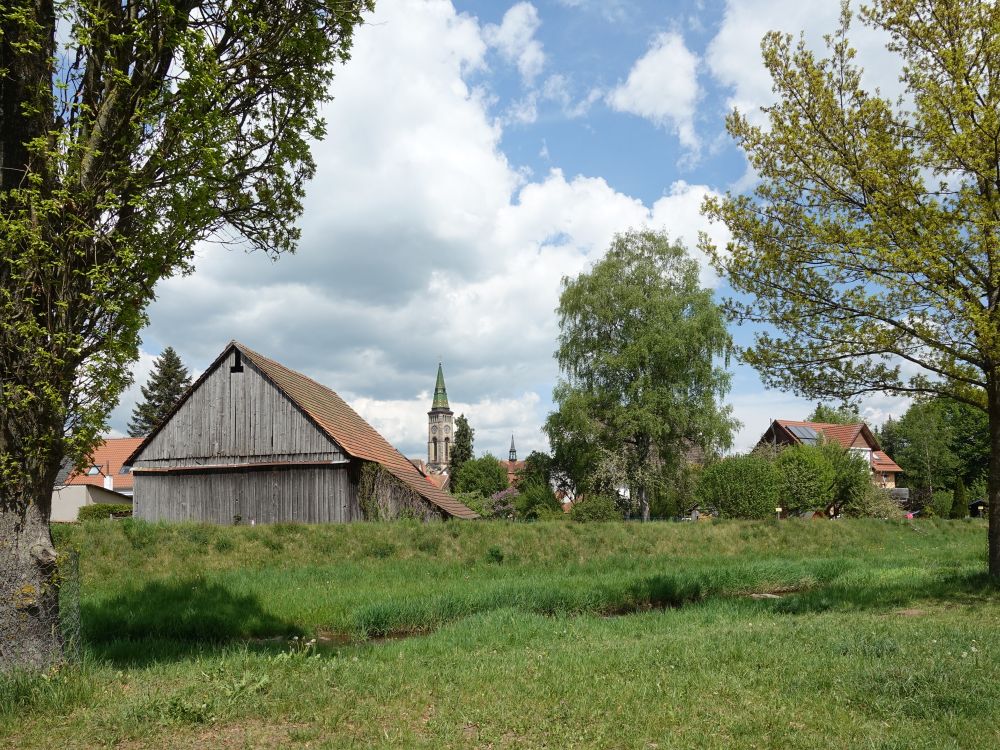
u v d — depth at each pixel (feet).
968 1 41.65
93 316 23.72
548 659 27.66
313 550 73.46
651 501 140.36
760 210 47.26
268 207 30.14
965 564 71.61
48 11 23.53
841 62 44.47
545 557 80.28
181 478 101.60
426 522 85.71
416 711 20.65
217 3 26.27
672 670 25.35
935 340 44.19
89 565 59.98
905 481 254.06
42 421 22.61
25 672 21.84
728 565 75.56
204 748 17.62
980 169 40.65
